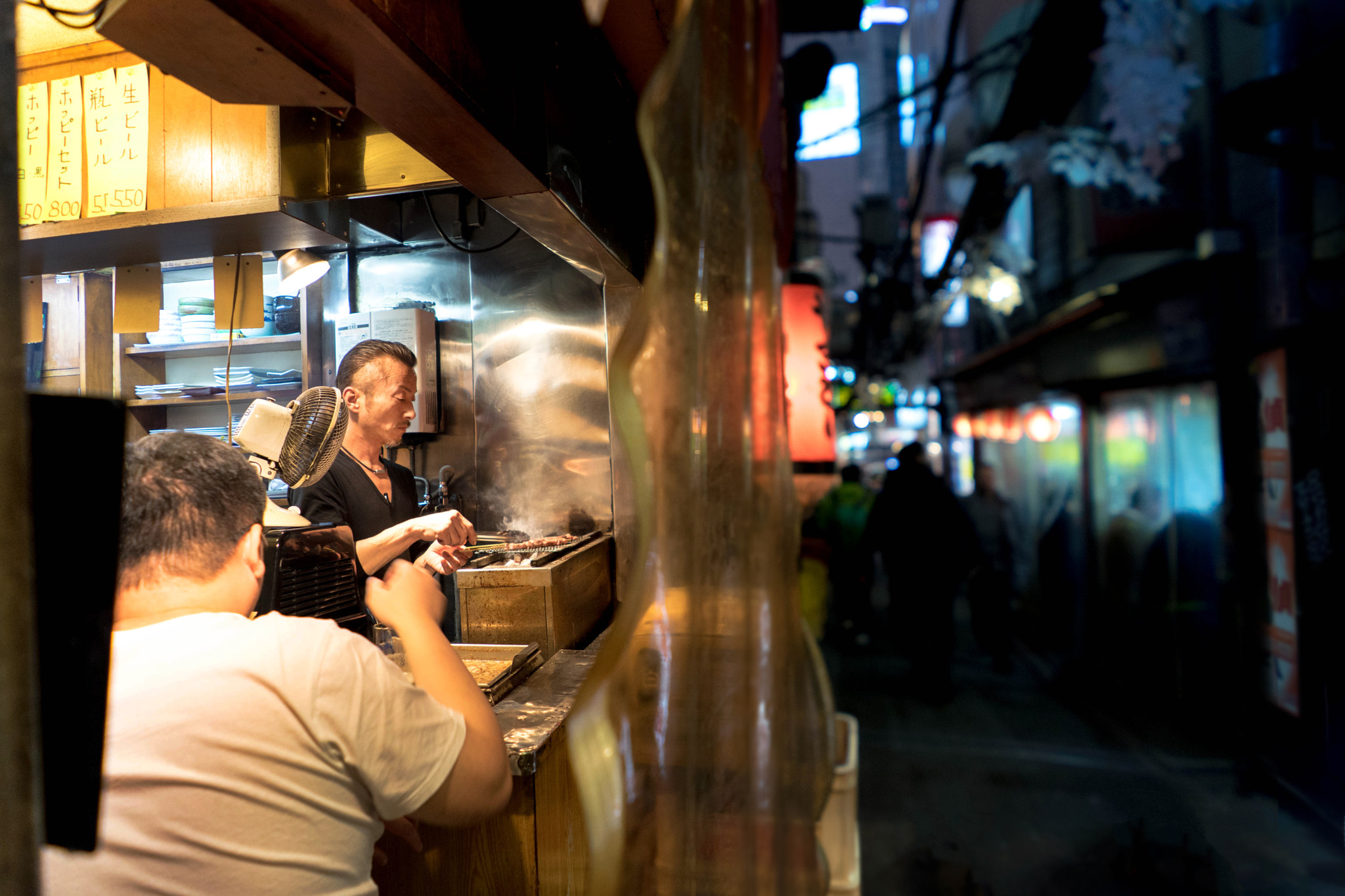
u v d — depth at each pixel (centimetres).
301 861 82
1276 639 349
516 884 136
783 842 51
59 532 41
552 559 254
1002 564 534
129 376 350
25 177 221
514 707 158
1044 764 356
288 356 367
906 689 459
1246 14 349
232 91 115
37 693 31
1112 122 397
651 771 51
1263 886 254
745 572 52
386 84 122
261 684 82
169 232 222
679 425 52
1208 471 391
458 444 353
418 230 347
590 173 222
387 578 111
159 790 77
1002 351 668
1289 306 337
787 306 199
